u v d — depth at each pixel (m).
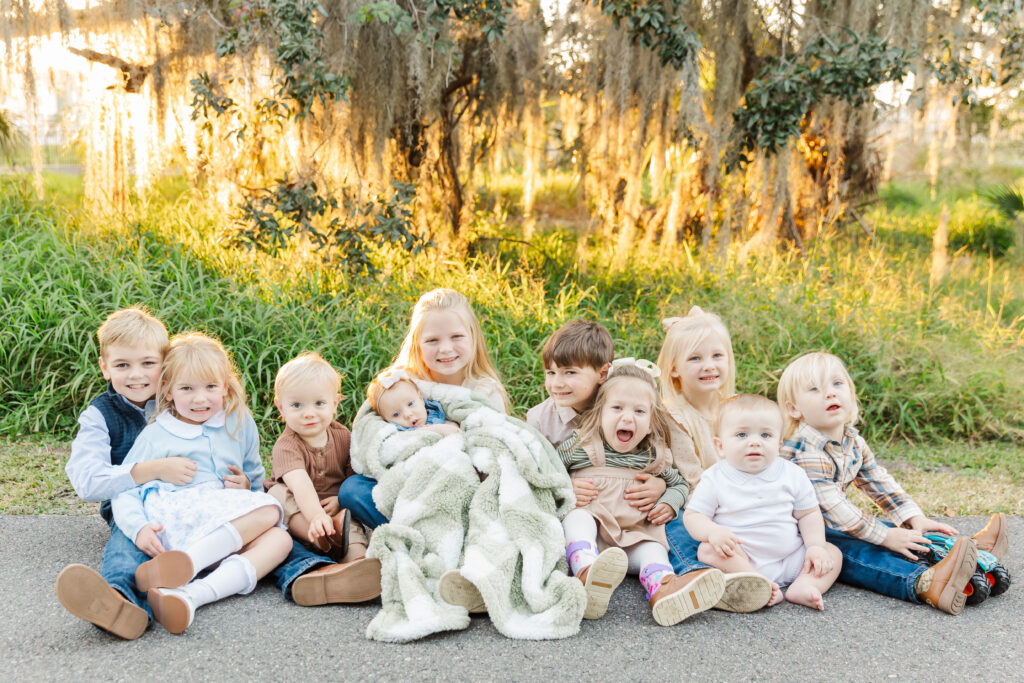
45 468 4.27
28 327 5.29
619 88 7.04
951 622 2.64
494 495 2.89
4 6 6.21
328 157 6.95
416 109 7.07
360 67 6.61
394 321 5.95
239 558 2.72
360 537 3.00
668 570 2.82
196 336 3.09
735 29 7.01
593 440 3.19
